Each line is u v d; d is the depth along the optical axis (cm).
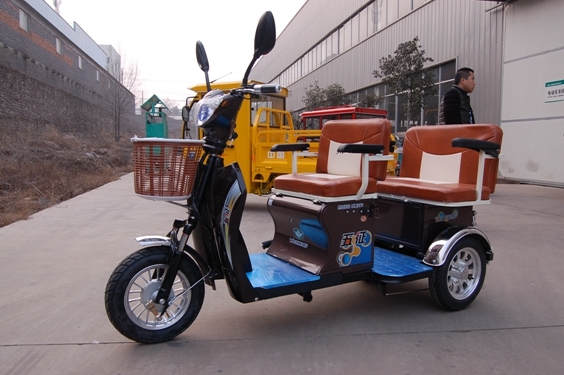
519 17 1120
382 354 277
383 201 384
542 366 263
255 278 302
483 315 337
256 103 792
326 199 304
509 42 1156
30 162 1113
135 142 266
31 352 276
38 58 1903
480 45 1259
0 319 325
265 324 320
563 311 344
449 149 386
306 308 350
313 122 1270
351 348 284
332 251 312
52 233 591
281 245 355
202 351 278
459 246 339
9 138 1295
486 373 256
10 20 1611
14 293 376
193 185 281
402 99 1664
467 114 518
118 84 2866
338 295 380
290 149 392
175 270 280
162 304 279
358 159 346
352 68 2194
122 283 270
